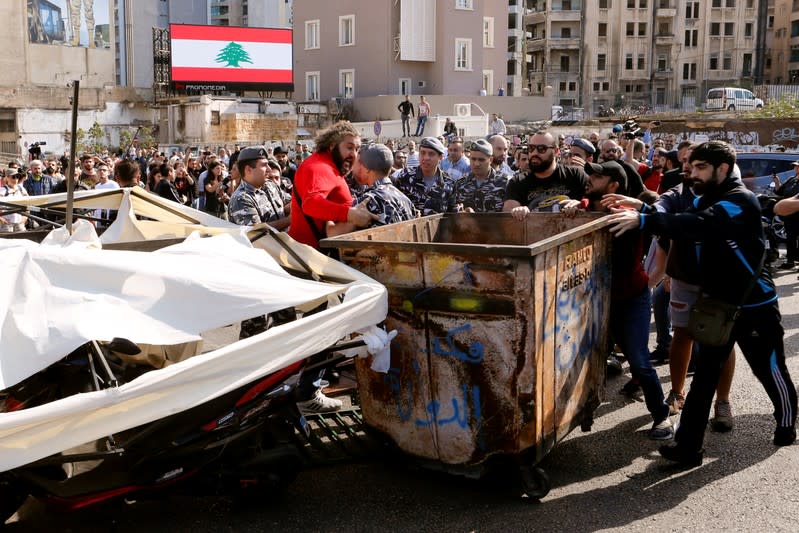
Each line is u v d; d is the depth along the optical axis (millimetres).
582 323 4438
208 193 12469
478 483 4359
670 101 75375
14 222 7652
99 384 3469
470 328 3955
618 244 4895
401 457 4336
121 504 3637
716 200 4527
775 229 12766
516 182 6359
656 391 4953
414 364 4176
